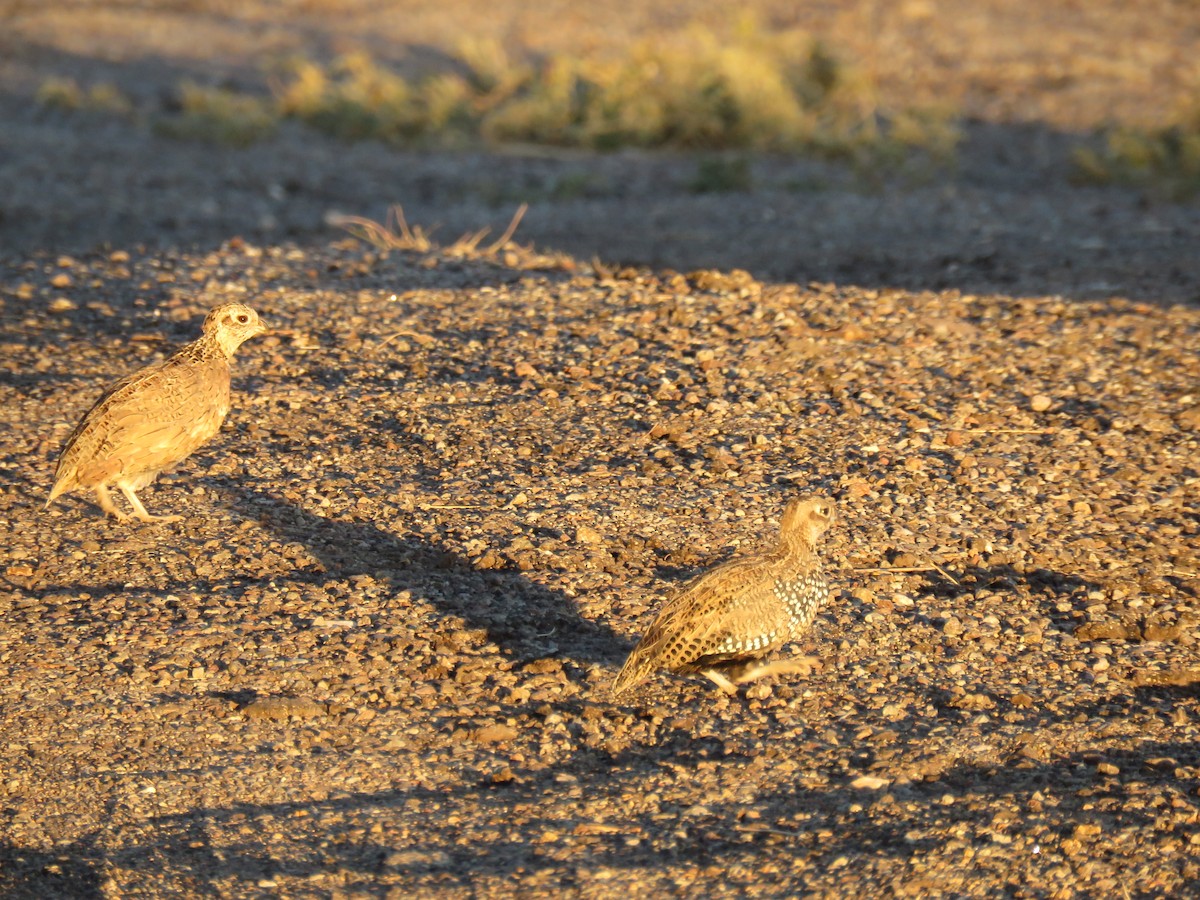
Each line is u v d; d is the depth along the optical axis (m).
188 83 63.53
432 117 58.38
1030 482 20.75
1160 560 18.62
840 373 24.56
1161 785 14.02
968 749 14.76
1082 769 14.40
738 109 56.25
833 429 22.44
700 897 12.55
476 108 60.50
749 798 14.01
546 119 57.41
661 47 67.31
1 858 13.19
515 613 17.33
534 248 39.16
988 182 49.06
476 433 22.23
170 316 27.53
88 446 18.19
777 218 43.72
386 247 33.19
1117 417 22.89
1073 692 15.80
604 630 17.02
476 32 77.31
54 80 63.75
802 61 63.06
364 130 58.72
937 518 19.72
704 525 19.38
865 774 14.33
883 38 72.38
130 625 16.91
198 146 55.16
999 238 39.19
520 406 23.19
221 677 15.97
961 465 21.22
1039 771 14.38
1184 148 47.53
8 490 20.28
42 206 43.62
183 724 15.16
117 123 58.38
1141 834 13.30
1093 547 18.98
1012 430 22.47
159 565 18.34
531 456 21.48
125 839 13.47
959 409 23.11
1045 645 16.75
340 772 14.44
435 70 69.00
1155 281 32.12
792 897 12.53
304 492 20.38
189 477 20.81
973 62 67.44
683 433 22.19
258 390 23.86
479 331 26.50
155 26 78.50
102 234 40.00
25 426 22.45
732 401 23.38
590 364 24.91
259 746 14.84
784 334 26.12
